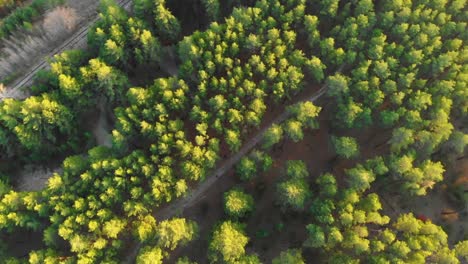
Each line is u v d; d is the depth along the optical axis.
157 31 87.50
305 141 84.88
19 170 88.25
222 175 84.94
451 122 84.00
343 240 69.69
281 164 83.94
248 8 80.44
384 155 79.81
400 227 71.81
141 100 77.12
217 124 76.50
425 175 73.19
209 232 78.44
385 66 77.06
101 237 72.38
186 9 91.44
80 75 81.38
